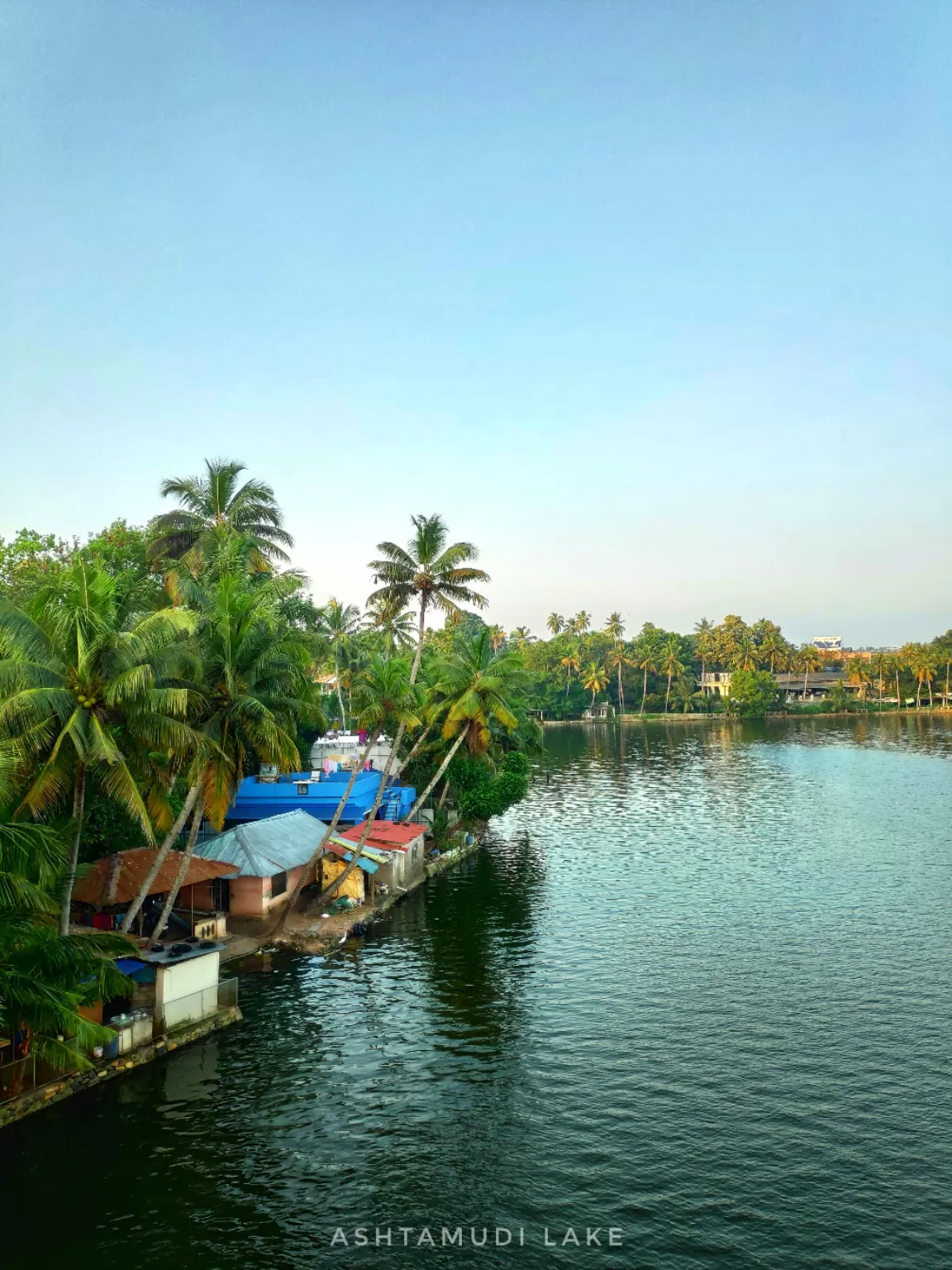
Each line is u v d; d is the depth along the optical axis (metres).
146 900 36.72
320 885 47.69
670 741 155.38
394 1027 29.64
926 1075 26.00
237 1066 26.53
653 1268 17.62
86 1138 22.27
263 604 32.78
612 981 34.28
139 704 24.88
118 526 59.47
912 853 58.19
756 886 49.75
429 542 57.09
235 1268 17.56
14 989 20.86
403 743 64.94
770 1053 27.69
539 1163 21.44
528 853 60.47
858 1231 18.77
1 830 20.33
